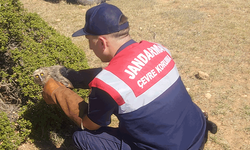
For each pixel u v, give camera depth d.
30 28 3.40
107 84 1.63
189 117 1.92
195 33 6.63
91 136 2.07
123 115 1.71
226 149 3.20
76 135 2.14
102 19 1.74
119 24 1.77
